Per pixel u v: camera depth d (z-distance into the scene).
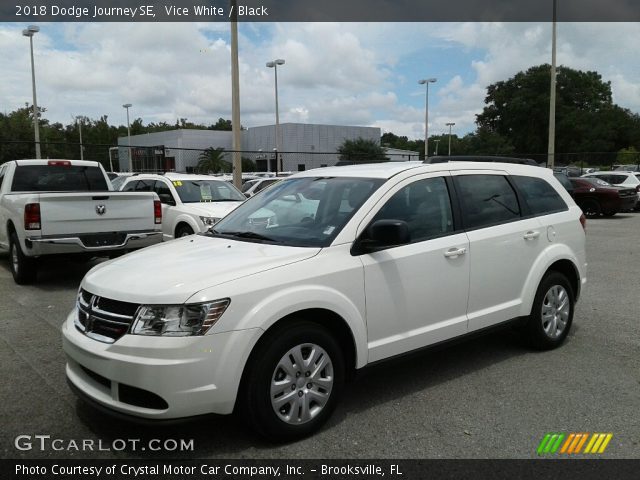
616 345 5.43
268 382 3.32
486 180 4.91
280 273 3.46
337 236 3.83
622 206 20.98
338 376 3.67
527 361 4.97
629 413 3.89
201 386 3.12
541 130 80.62
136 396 3.18
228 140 63.38
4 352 5.22
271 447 3.43
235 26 14.69
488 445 3.46
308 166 54.22
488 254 4.61
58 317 6.48
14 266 8.55
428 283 4.18
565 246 5.35
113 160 55.88
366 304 3.82
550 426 3.71
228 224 4.72
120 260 4.01
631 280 8.70
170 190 11.50
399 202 4.19
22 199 7.93
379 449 3.41
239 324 3.22
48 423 3.76
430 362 4.97
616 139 80.00
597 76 91.12
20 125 53.84
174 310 3.14
